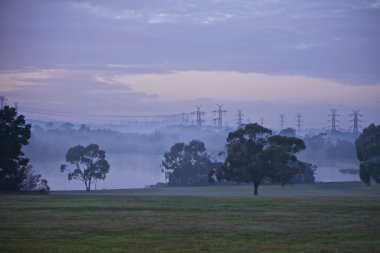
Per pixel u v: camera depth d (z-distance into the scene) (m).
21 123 60.75
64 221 25.45
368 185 97.31
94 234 21.30
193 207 33.69
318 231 22.53
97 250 17.83
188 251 17.78
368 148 94.62
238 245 18.98
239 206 34.53
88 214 28.83
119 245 18.83
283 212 30.53
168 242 19.52
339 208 32.97
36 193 57.31
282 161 74.00
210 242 19.58
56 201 39.25
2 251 17.48
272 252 17.66
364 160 96.94
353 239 20.44
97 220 25.97
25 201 38.94
